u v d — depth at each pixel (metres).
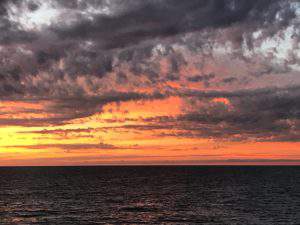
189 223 61.81
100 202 88.75
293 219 64.31
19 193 109.06
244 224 60.38
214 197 98.25
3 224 60.91
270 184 140.88
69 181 163.12
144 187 130.88
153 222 62.91
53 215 69.50
